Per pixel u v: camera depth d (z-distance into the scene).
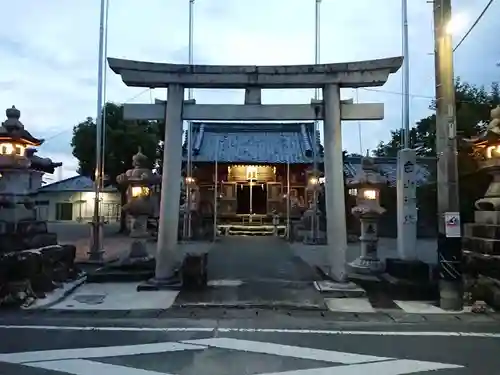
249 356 5.89
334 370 5.38
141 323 7.71
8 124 10.43
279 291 10.15
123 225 30.09
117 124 30.50
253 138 37.81
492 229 9.47
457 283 8.89
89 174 31.64
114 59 10.62
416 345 6.46
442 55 9.33
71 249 11.96
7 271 9.06
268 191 35.12
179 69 10.76
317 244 22.89
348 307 9.04
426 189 23.77
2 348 6.25
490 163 10.12
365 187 12.95
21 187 10.48
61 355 5.93
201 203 34.66
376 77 10.45
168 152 10.79
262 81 10.69
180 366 5.50
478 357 5.92
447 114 9.21
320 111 10.75
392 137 36.97
